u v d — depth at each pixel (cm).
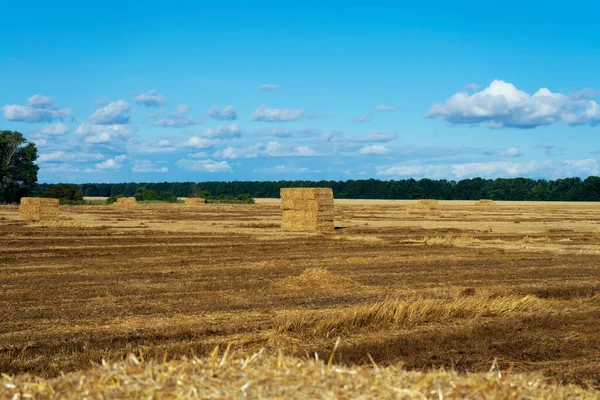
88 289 1908
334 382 582
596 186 18188
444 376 615
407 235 4038
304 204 4222
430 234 4169
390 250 3109
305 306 1661
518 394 583
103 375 591
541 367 1156
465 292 1908
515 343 1307
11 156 10038
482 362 1179
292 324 1404
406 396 560
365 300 1766
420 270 2411
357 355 1198
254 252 2984
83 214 6656
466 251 3078
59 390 574
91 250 2983
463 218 6378
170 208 8831
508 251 3108
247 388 562
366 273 2316
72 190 11244
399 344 1274
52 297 1773
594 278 2239
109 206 9188
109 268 2386
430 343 1289
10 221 5050
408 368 1130
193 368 610
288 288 1938
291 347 1224
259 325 1414
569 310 1644
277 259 2712
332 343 1270
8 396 566
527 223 5547
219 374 594
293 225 4275
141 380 582
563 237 4012
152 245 3219
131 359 634
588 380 1087
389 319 1466
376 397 555
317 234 3991
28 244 3231
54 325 1408
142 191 13338
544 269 2455
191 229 4331
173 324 1423
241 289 1931
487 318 1539
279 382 578
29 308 1609
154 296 1798
